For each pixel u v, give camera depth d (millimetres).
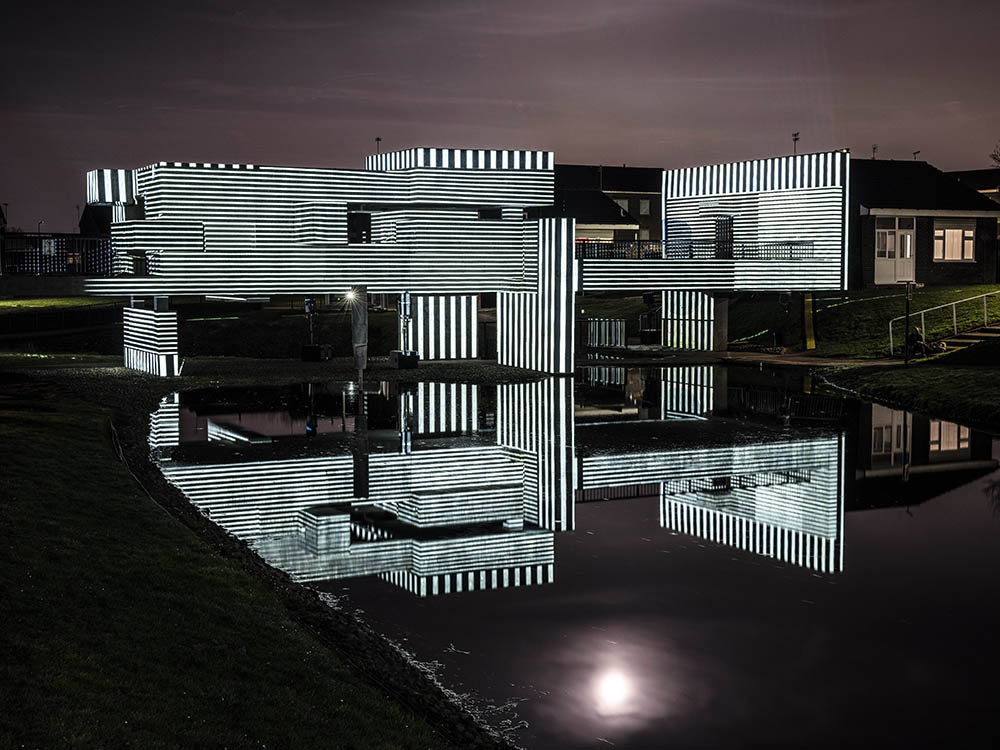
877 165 55875
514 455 25141
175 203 35156
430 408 31859
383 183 37344
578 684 11961
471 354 44500
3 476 16125
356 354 37062
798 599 15156
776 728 10883
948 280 54562
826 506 20844
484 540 18188
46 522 13820
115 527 14422
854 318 47250
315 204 36500
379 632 13484
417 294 42906
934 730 10898
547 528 19172
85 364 40000
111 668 9672
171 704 9188
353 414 30422
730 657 12906
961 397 31203
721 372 41062
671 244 42375
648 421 30109
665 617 14406
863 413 31344
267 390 34656
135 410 27797
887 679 12219
